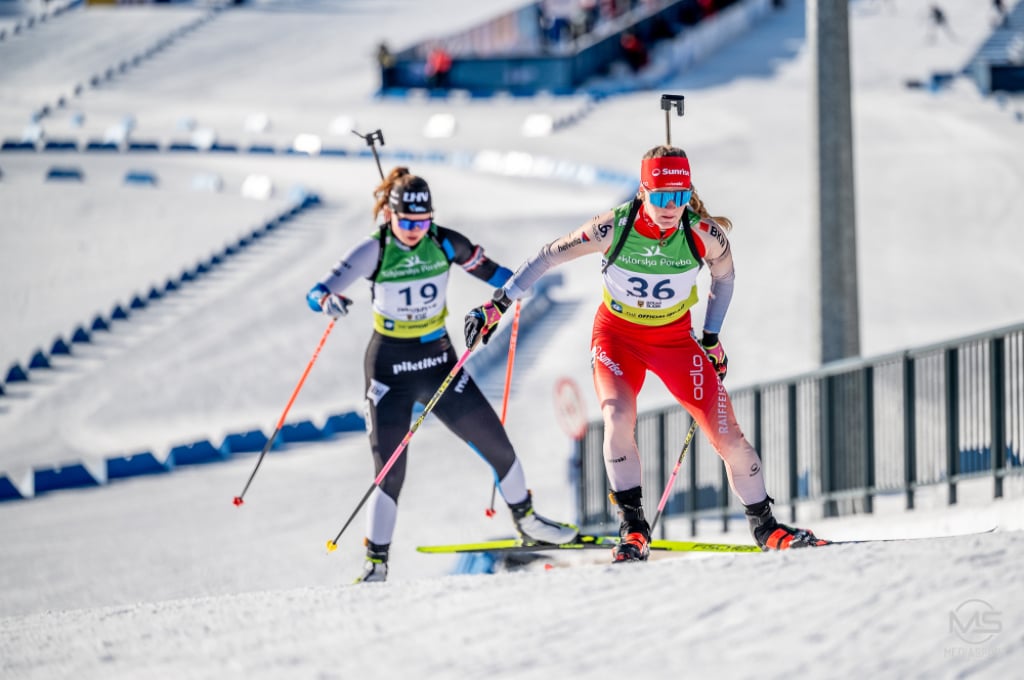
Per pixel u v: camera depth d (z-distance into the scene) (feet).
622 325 58.23
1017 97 463.42
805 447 122.72
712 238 56.24
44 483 207.21
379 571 65.51
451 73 545.44
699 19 580.71
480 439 66.39
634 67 534.78
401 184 63.46
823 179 136.56
